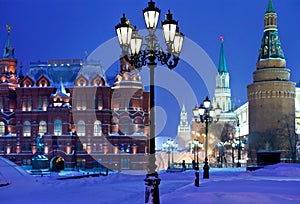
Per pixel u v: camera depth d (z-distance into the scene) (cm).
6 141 10625
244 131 17475
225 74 19188
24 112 10631
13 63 11481
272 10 12112
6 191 3478
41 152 8131
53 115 10319
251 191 2905
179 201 2291
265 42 12056
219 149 12325
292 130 11406
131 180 5103
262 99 11562
